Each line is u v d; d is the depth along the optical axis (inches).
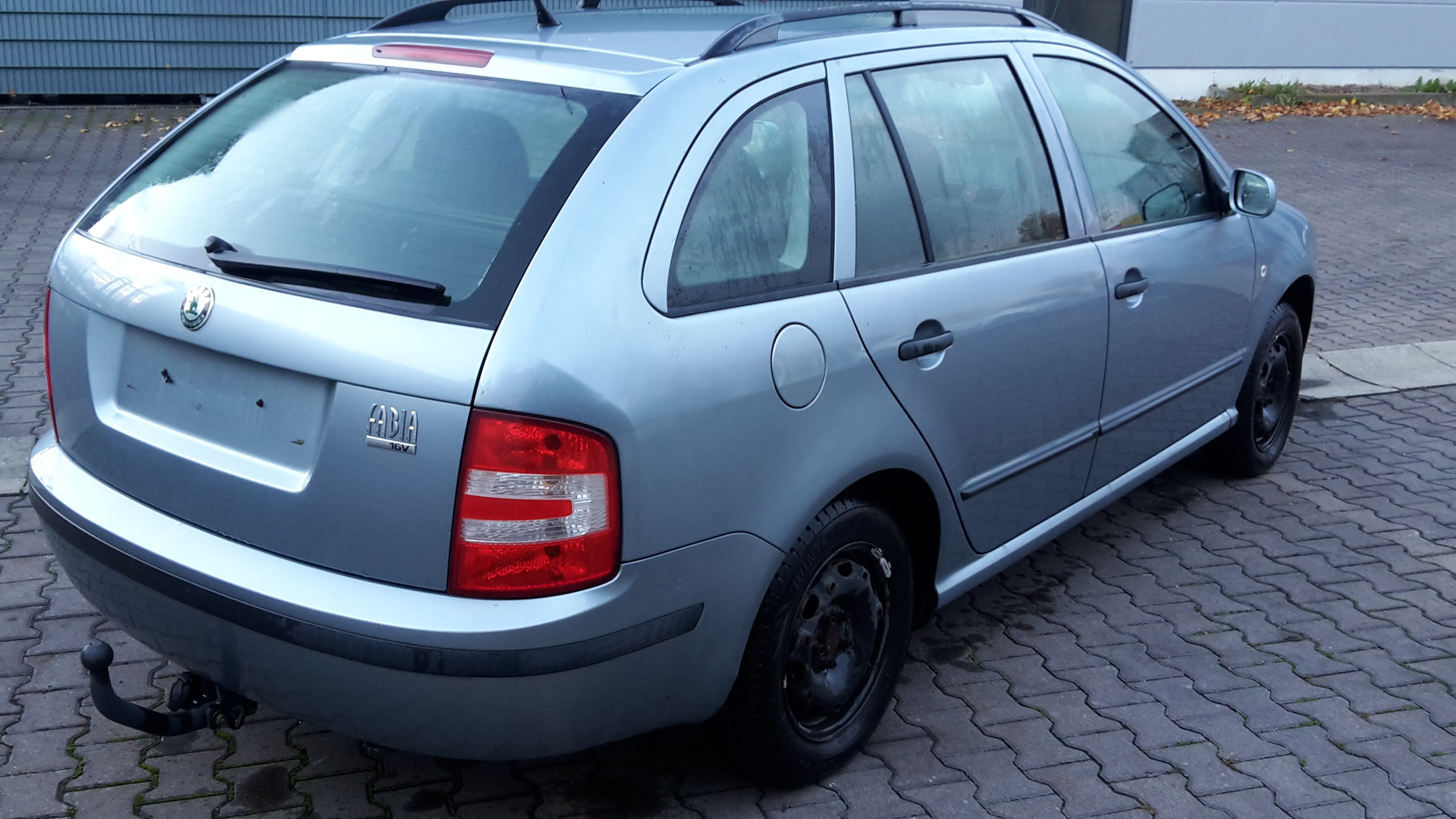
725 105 103.6
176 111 457.7
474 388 86.0
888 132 119.0
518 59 107.6
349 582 90.1
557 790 116.0
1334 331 284.7
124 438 102.2
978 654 145.1
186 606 95.5
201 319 95.6
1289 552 175.2
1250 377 187.9
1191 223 164.1
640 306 92.4
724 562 98.7
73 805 109.9
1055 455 140.2
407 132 104.0
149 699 126.0
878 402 111.3
